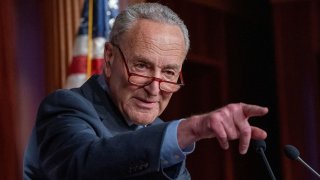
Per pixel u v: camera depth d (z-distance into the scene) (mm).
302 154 7203
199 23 7070
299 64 7305
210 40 7215
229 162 7320
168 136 1348
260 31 7801
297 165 7121
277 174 7625
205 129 1276
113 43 1806
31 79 4758
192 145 1348
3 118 4656
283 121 7277
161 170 1344
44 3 4555
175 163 1352
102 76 1866
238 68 7508
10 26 4746
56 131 1545
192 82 7305
